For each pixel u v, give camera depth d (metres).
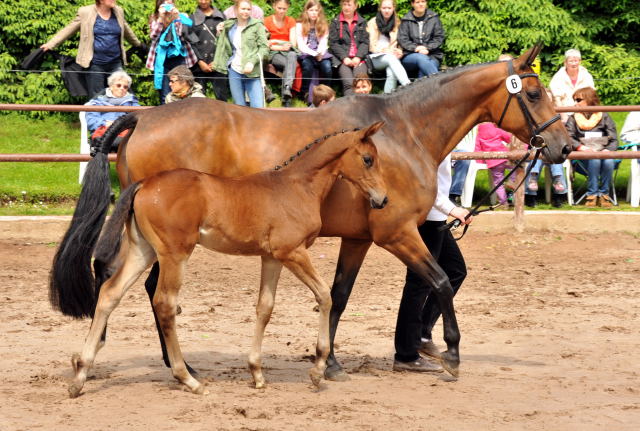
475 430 6.90
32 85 19.77
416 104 8.58
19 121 19.75
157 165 8.05
